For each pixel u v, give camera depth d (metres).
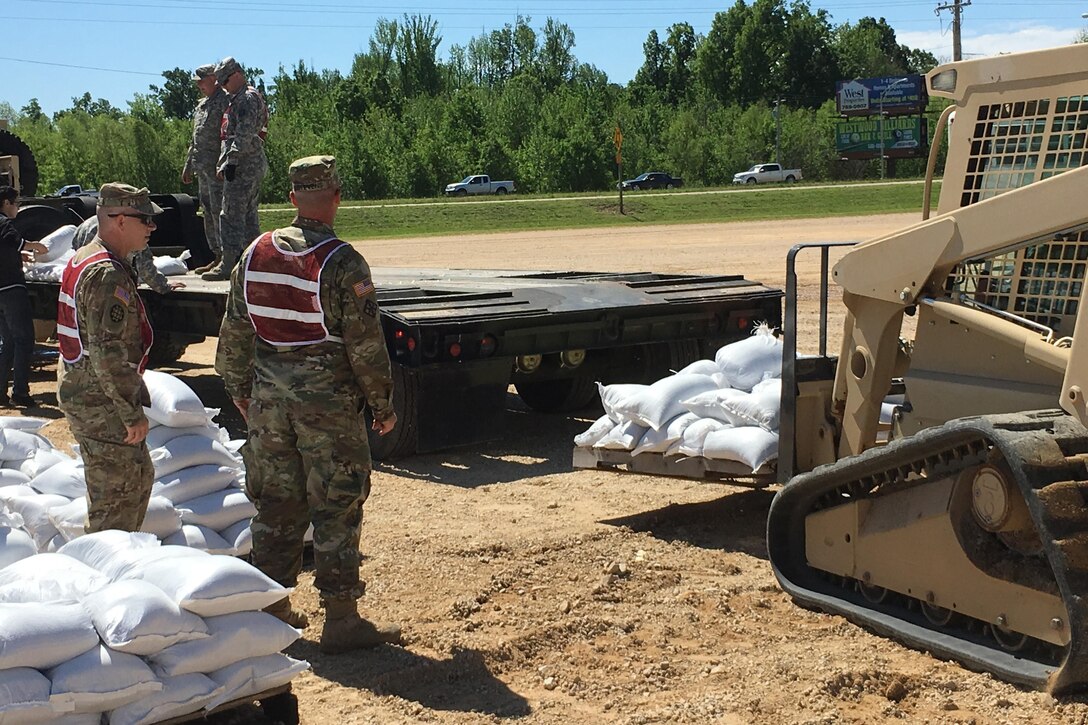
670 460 6.88
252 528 5.03
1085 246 4.70
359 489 4.88
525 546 6.48
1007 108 5.02
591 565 6.20
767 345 7.13
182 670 3.72
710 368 7.27
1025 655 4.58
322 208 4.91
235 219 11.02
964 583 4.78
